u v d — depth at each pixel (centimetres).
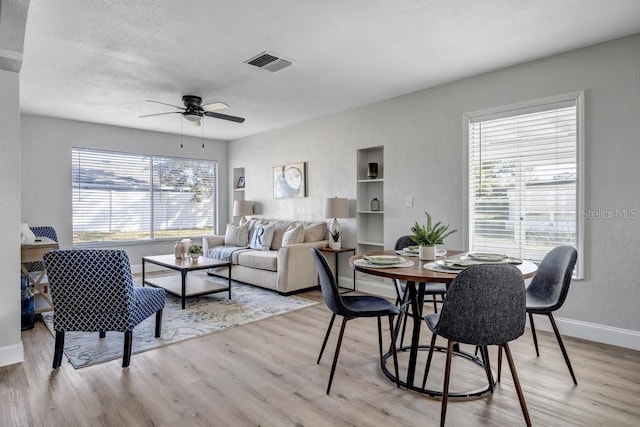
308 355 274
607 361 261
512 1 235
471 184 376
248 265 505
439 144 397
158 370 248
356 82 386
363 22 261
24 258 335
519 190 344
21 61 250
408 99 425
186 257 469
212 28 268
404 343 298
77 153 552
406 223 429
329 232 516
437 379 236
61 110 487
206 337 312
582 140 303
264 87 399
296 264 463
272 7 240
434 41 291
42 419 191
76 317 251
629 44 283
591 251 301
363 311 222
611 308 292
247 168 674
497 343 176
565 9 245
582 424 186
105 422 189
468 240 375
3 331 256
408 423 188
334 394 217
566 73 312
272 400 210
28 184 508
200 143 686
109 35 278
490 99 357
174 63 331
